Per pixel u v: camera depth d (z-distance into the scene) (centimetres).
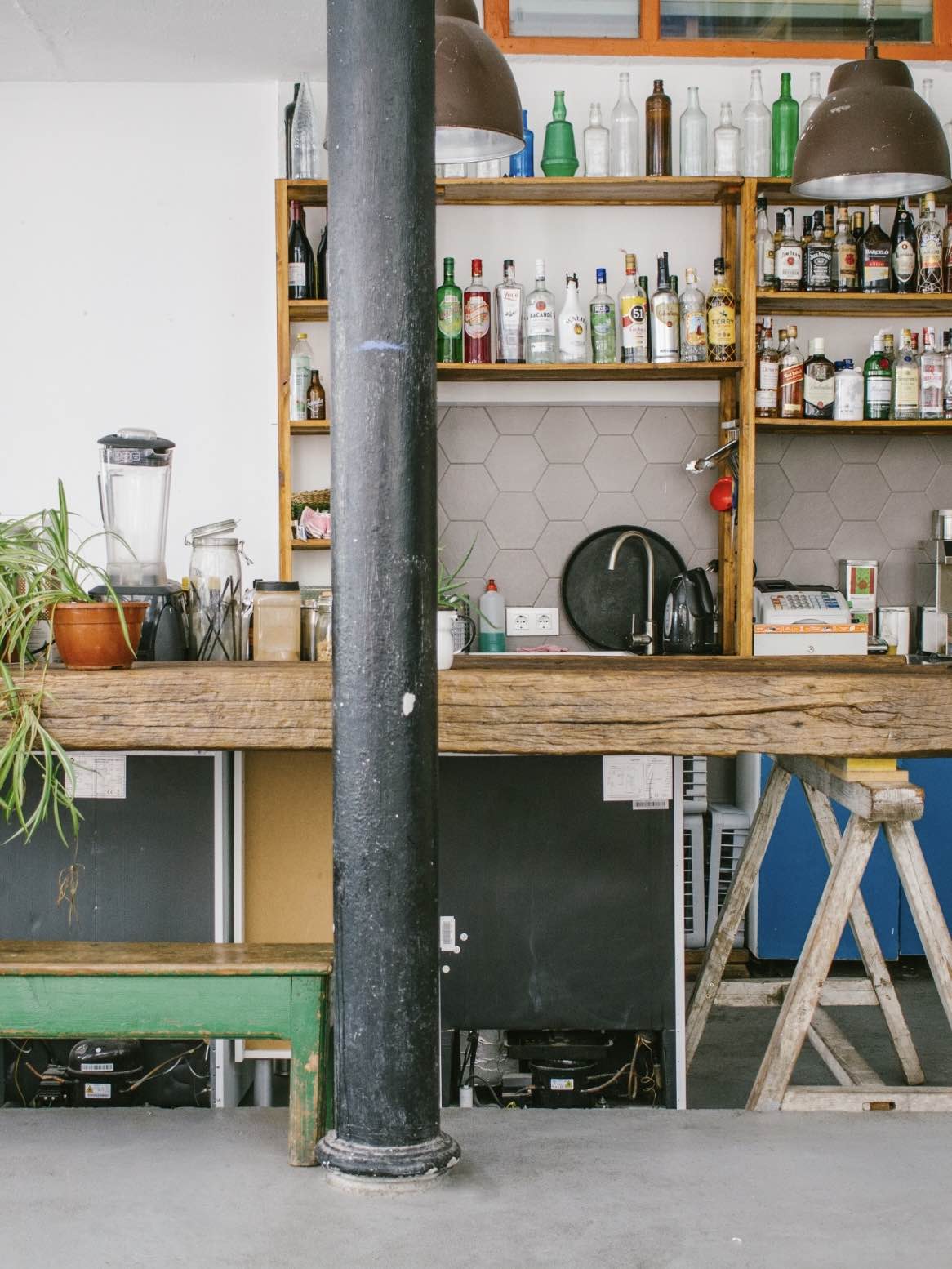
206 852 296
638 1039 304
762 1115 267
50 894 297
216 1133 258
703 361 434
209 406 458
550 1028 292
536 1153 246
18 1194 228
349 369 218
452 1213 218
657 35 452
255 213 456
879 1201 224
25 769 295
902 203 448
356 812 220
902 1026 324
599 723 245
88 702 246
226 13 396
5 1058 313
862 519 477
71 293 456
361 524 218
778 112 436
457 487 469
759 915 428
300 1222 214
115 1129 261
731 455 448
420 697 220
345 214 215
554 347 446
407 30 213
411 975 222
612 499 470
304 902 313
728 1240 208
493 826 289
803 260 440
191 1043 311
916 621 478
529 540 470
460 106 284
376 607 218
